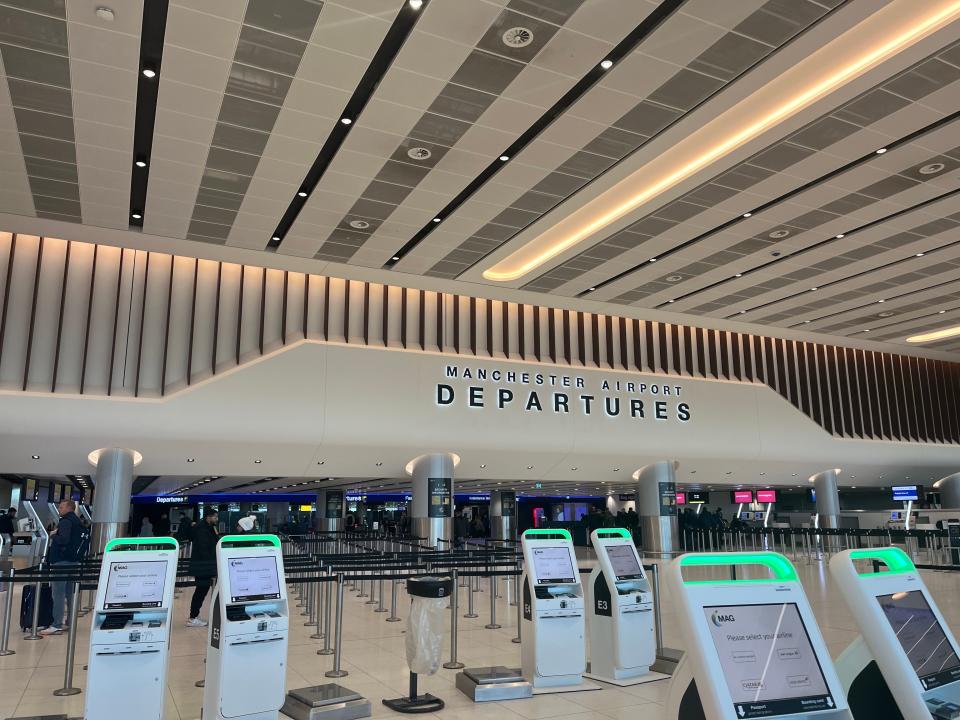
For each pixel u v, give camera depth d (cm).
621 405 1920
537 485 2778
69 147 988
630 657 644
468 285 1644
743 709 200
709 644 205
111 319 1432
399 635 880
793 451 2173
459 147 1001
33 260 1395
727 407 2080
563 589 646
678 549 2005
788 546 2298
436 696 597
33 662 720
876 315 1894
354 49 789
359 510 3875
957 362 2594
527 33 765
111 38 766
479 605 1159
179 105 890
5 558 1162
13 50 783
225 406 1482
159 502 3603
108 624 484
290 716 549
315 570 779
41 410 1345
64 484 3162
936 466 2519
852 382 2338
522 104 898
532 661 620
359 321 1655
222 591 498
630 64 820
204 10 725
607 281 1608
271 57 801
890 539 2039
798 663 217
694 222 1269
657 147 1005
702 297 1725
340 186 1119
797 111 926
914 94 885
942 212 1229
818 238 1347
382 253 1412
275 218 1229
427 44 783
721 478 2297
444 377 1708
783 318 1928
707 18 743
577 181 1105
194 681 651
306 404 1555
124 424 1412
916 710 225
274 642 507
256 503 3884
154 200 1157
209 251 1409
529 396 1802
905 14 756
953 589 1238
